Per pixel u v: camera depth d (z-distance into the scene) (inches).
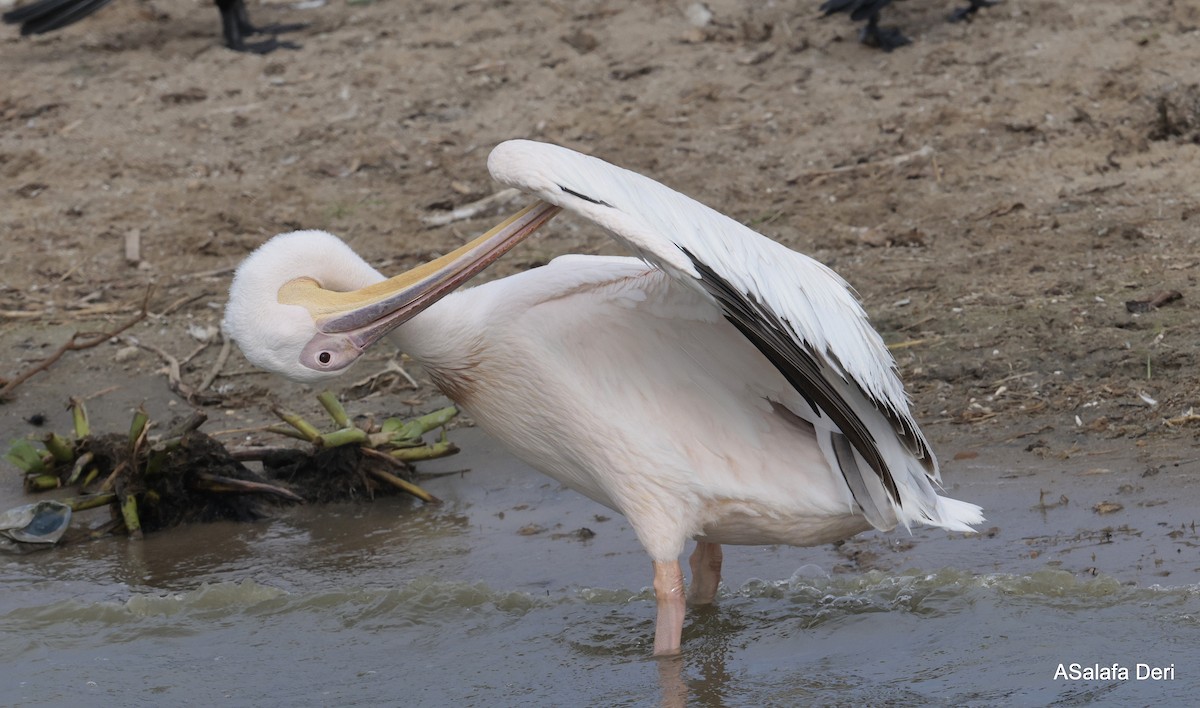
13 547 418.3
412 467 453.1
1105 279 504.1
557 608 351.3
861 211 593.9
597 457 316.5
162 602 368.5
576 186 275.1
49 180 693.3
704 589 344.2
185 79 783.1
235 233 639.8
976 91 667.4
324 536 414.3
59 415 506.0
